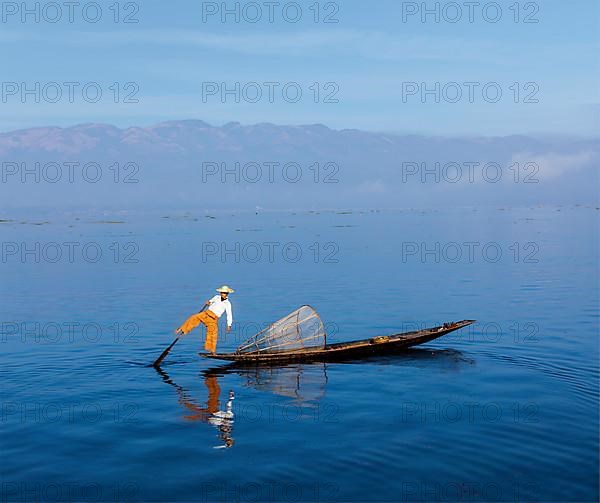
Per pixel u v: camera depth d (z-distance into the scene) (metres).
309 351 20.48
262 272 44.44
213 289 36.75
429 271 44.28
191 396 16.70
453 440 13.38
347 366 19.69
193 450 13.07
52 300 33.31
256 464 12.39
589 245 63.62
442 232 88.06
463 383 17.55
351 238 78.31
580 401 15.80
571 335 23.28
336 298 32.94
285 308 30.08
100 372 19.09
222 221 130.50
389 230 93.81
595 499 10.84
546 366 19.17
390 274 42.78
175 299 33.34
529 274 42.03
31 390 17.23
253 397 16.61
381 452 12.84
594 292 33.94
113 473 12.05
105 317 28.27
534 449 12.84
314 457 12.66
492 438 13.45
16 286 38.59
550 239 72.62
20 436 13.86
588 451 12.70
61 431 14.15
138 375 18.78
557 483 11.41
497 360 20.00
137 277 42.41
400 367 19.41
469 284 37.75
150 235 86.25
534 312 28.31
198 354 20.02
